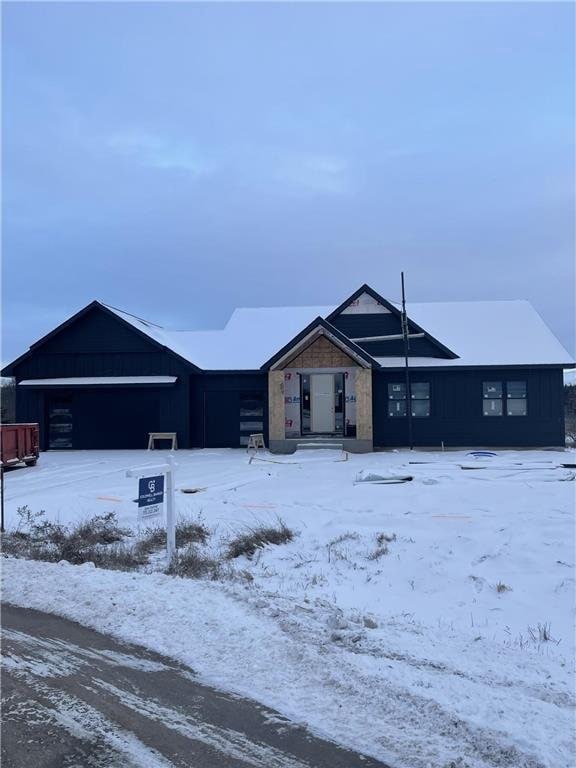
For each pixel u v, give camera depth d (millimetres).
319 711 4289
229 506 12281
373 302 23938
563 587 7141
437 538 9336
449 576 7773
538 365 22328
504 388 22844
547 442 22594
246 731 4090
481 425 22812
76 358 24578
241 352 25609
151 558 8875
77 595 6766
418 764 3658
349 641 5363
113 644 5551
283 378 22078
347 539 9609
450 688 4480
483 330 24922
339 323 24016
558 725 3965
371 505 11945
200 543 9680
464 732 3928
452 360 22906
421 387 23141
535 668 4895
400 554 8672
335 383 23766
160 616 6066
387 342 23578
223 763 3736
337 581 7750
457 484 13922
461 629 6004
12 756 3854
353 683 4598
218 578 7668
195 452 22922
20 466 19516
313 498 12953
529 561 8070
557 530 9281
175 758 3803
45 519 11297
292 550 9258
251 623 5797
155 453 22781
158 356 24234
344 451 21078
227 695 4574
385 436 23047
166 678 4875
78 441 24578
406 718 4129
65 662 5211
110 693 4656
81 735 4086
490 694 4387
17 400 24719
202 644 5430
